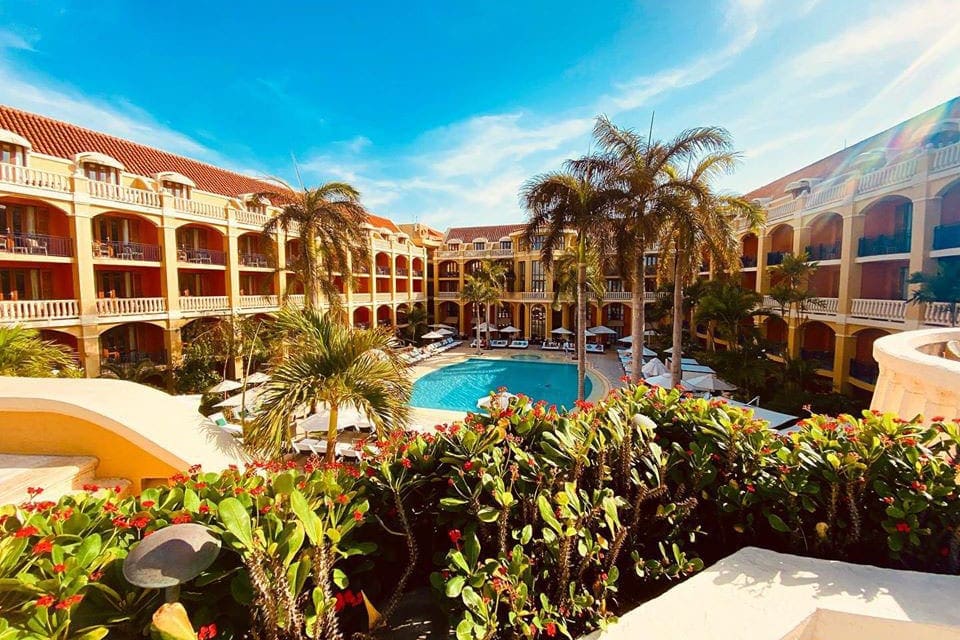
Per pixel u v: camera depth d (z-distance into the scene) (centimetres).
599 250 1552
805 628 224
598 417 351
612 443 327
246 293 2625
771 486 304
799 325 2048
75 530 229
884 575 261
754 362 1859
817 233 2255
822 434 329
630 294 3875
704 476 319
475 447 303
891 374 481
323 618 201
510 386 2659
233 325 1977
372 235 3522
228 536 190
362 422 1585
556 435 321
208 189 2439
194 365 1952
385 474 268
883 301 1653
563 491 266
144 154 2297
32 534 207
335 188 1683
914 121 1927
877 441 296
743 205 1705
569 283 3119
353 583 248
